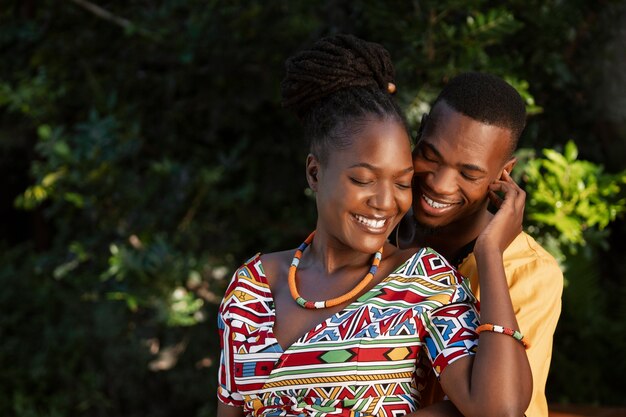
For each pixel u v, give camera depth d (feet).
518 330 6.68
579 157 18.42
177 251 18.53
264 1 18.84
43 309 24.16
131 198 18.95
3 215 29.50
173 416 22.44
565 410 15.11
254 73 19.60
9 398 23.36
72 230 21.70
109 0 21.43
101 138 18.83
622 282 21.77
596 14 17.81
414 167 7.86
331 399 6.68
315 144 7.22
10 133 24.56
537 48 16.72
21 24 21.77
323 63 7.18
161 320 18.04
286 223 20.30
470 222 8.18
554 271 7.86
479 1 14.73
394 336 6.71
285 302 7.23
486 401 6.37
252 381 7.04
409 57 15.06
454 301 6.86
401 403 6.74
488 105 7.61
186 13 19.81
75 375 23.11
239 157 20.94
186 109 20.75
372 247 6.97
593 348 20.67
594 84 17.94
